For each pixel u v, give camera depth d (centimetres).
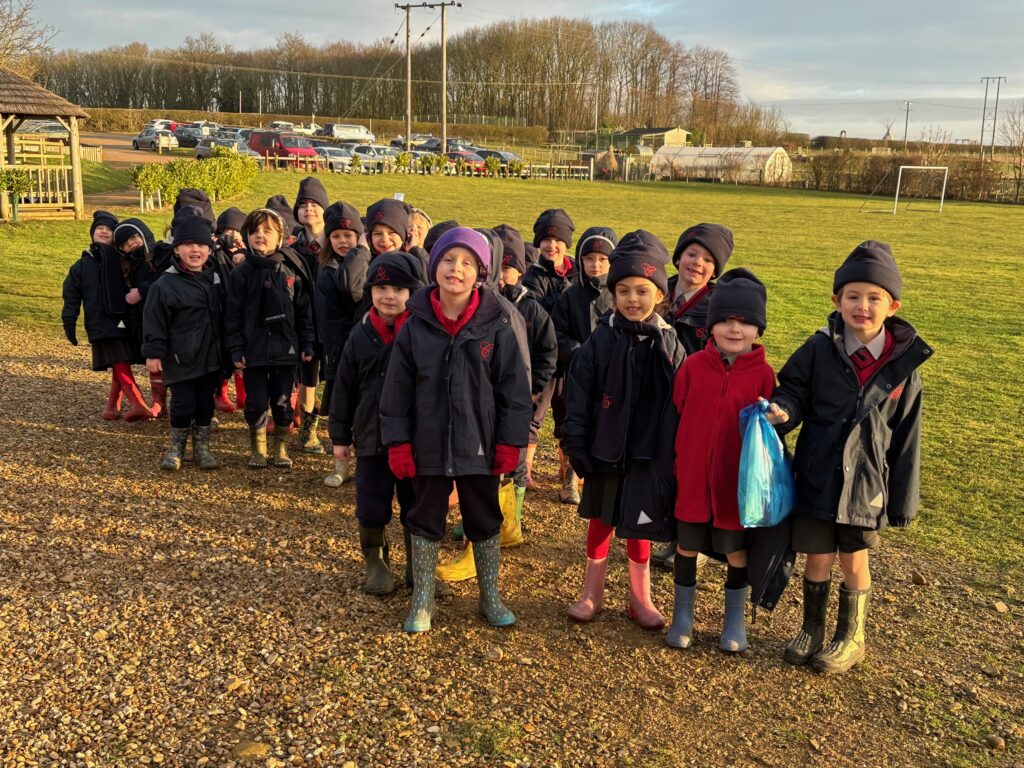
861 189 5453
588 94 11162
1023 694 363
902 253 2280
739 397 368
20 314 1112
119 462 597
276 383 598
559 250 573
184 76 10869
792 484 359
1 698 329
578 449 390
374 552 429
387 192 3456
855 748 324
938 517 559
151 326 570
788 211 3734
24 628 378
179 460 588
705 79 11938
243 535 487
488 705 339
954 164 5081
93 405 737
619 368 383
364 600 420
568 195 4097
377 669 360
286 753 306
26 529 477
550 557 485
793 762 315
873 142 9650
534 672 365
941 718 344
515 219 2828
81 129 7325
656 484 379
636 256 381
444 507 394
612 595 441
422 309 381
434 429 377
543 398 516
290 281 592
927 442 720
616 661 377
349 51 12400
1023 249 2416
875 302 349
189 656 363
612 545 504
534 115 11038
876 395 351
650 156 6844
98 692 336
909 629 415
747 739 327
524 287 516
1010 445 716
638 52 11644
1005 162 5450
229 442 664
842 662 374
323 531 500
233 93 10925
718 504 367
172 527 492
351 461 630
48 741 308
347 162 4372
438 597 430
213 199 2594
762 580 367
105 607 399
